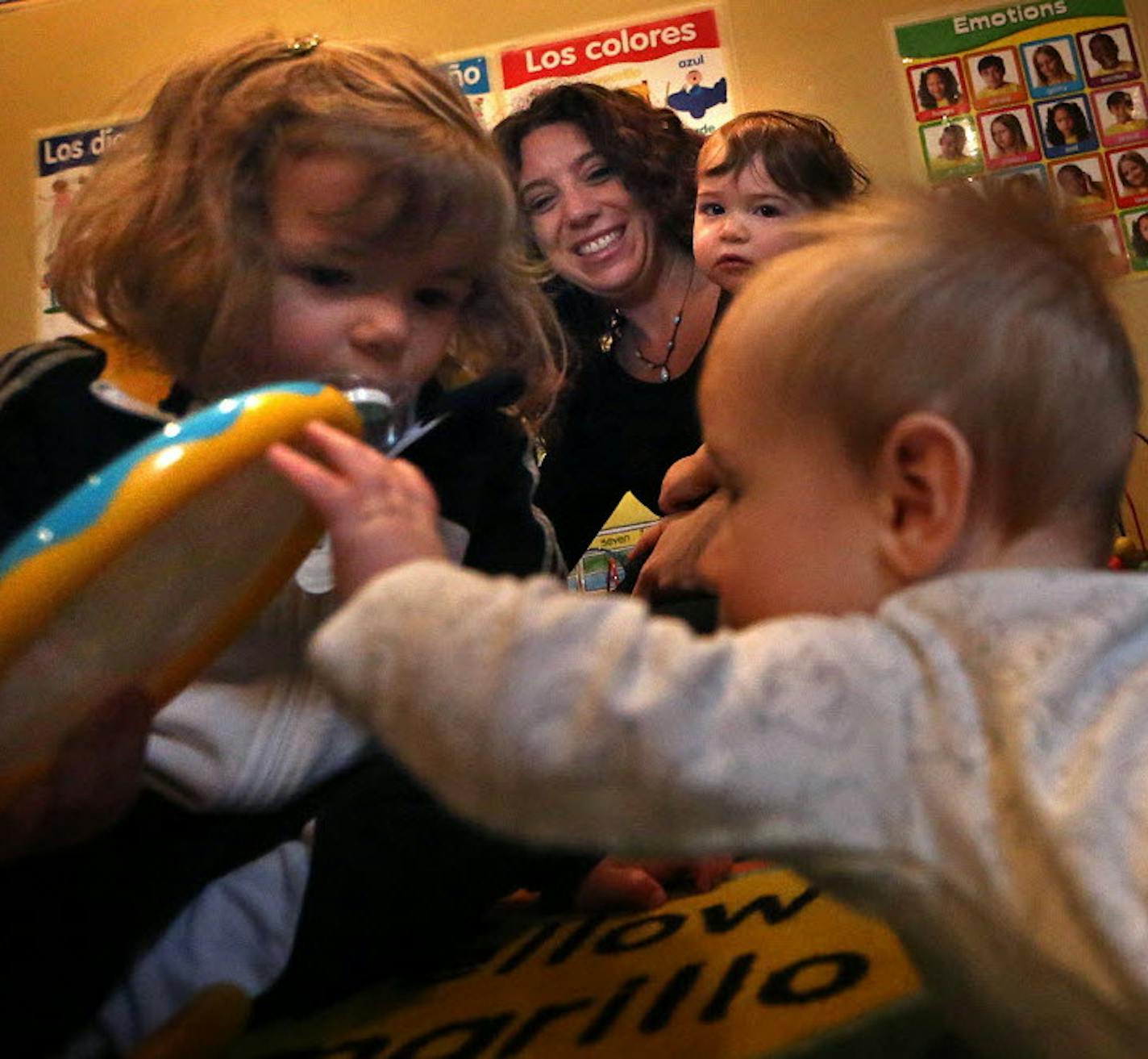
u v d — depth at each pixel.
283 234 0.72
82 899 0.60
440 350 0.78
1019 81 1.91
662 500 1.12
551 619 0.45
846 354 0.53
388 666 0.46
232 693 0.70
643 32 1.97
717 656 0.45
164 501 0.46
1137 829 0.40
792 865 0.49
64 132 1.99
